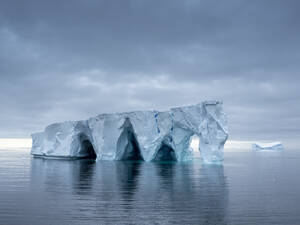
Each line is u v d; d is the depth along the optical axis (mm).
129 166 41688
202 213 16328
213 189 23297
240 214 16203
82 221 14922
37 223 14617
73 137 52562
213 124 42656
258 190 23109
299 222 14977
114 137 49625
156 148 47969
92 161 51469
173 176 30703
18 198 19766
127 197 20125
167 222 14789
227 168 40906
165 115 46625
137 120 47594
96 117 49781
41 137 60656
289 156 87500
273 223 14805
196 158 61781
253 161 61750
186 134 46719
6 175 31578
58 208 17188
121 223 14602
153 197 20141
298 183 26859
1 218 15391
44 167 40625
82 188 23484
